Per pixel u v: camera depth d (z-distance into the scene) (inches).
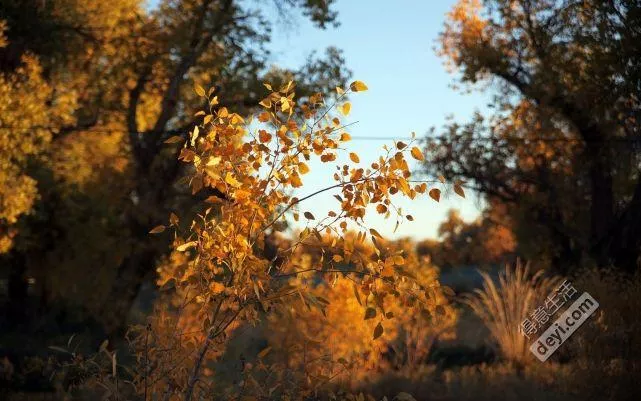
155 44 877.8
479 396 440.1
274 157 196.4
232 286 197.5
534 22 938.7
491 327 627.8
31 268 872.9
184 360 205.5
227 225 198.7
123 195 858.8
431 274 538.6
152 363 206.8
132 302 804.6
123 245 823.1
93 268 825.5
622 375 421.1
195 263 199.8
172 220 200.1
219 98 844.0
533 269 1170.6
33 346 698.8
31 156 793.6
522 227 1173.1
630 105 836.0
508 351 588.1
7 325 884.6
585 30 837.8
